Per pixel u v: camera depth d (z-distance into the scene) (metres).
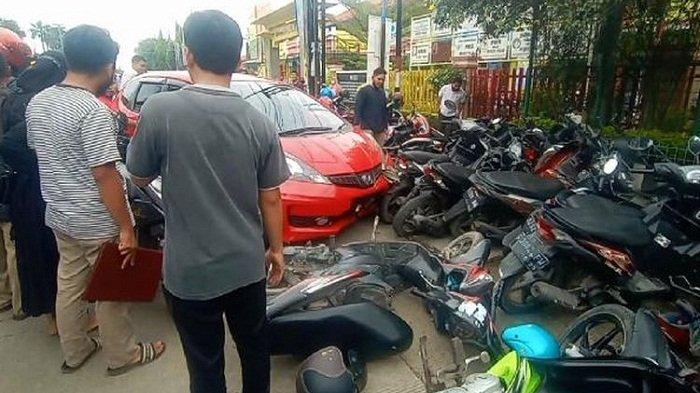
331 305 2.92
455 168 4.79
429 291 3.10
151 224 3.23
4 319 3.44
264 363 2.19
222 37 1.77
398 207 5.23
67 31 2.38
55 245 2.92
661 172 3.04
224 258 1.83
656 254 2.91
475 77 10.66
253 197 1.90
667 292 2.89
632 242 2.88
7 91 3.07
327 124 5.26
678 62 6.60
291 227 4.07
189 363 2.03
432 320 3.38
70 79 2.42
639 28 6.94
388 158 5.86
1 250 3.42
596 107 7.51
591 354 2.41
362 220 5.39
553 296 3.00
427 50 14.40
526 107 8.98
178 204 1.79
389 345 2.72
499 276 3.34
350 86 18.19
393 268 3.46
